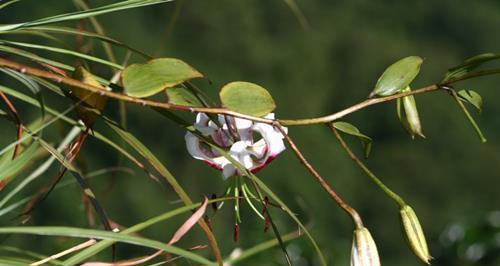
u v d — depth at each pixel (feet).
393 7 101.24
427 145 95.76
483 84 97.14
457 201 94.63
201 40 88.48
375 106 94.89
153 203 67.92
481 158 95.76
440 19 101.60
